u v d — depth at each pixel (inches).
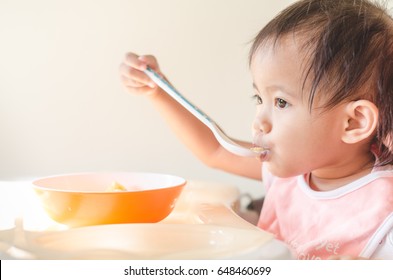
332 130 24.8
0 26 52.9
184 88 55.4
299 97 24.4
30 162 54.2
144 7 54.2
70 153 54.9
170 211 22.8
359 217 25.0
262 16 54.6
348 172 27.1
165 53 54.9
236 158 35.7
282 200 30.2
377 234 24.0
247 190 57.4
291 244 27.8
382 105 25.1
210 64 55.3
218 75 55.4
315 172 28.5
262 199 44.8
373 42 24.9
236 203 26.8
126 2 54.1
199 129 34.8
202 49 55.0
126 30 54.3
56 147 54.6
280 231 30.0
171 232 17.8
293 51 24.5
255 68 25.9
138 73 30.1
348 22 25.0
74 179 25.5
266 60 25.2
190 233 17.9
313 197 27.9
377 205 24.7
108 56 54.3
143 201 20.8
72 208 20.6
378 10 27.1
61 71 54.0
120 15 54.1
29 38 53.3
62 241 17.2
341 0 26.7
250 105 55.3
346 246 24.8
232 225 20.8
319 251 25.3
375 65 24.7
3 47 53.1
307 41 24.5
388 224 23.9
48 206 21.1
